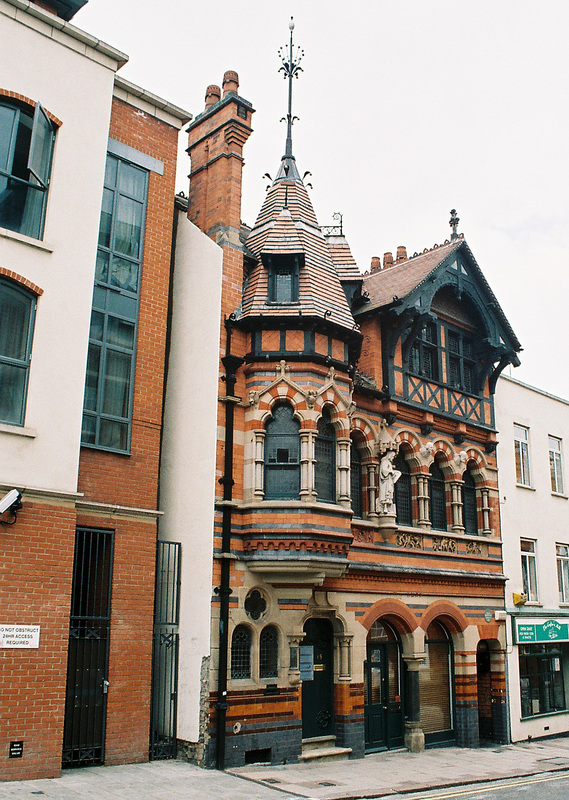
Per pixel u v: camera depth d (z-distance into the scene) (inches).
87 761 467.8
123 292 548.4
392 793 486.0
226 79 662.5
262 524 549.0
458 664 722.8
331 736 596.7
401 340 718.5
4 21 474.3
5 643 414.6
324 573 563.2
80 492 474.9
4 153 468.4
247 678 543.2
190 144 676.1
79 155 497.4
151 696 509.7
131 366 542.9
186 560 553.0
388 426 690.2
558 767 625.6
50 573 438.0
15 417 445.4
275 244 610.9
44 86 486.9
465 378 804.0
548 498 909.8
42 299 462.3
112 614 491.5
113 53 524.4
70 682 479.2
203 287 601.3
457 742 707.4
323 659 611.2
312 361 585.3
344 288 683.4
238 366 580.4
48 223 473.4
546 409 943.0
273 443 577.9
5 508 414.3
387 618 663.8
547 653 851.4
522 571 844.0
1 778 400.8
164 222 583.2
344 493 584.4
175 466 583.2
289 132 702.5
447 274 756.6
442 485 753.0
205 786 444.5
